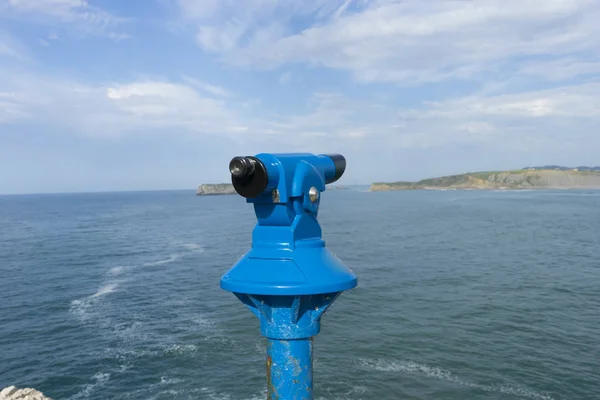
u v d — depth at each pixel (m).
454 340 21.38
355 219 85.25
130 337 23.03
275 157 3.07
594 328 22.66
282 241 3.07
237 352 20.77
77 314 27.28
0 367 19.83
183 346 21.59
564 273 35.06
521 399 16.19
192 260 45.69
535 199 148.50
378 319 24.53
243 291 2.94
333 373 18.22
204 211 132.25
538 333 22.05
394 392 16.75
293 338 3.01
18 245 59.38
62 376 18.80
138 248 55.12
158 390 17.44
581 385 17.05
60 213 133.75
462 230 64.62
